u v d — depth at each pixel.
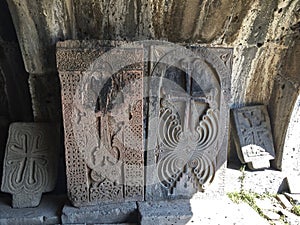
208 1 1.99
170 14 2.07
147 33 2.15
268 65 2.52
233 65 2.44
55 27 1.94
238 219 2.13
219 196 2.38
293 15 2.20
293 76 2.45
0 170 2.43
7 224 1.99
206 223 2.07
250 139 2.65
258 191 2.66
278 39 2.35
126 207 2.13
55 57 2.06
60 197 2.26
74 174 2.05
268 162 2.67
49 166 2.17
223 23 2.13
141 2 1.98
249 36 2.28
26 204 2.11
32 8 1.83
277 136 2.66
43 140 2.21
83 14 1.99
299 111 2.53
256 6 2.06
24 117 2.62
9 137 2.18
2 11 2.18
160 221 2.05
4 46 2.33
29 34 1.94
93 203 2.12
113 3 1.96
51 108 2.30
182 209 2.16
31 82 2.19
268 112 2.73
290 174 2.70
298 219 2.30
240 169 2.64
